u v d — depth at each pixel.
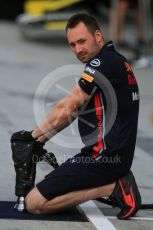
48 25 52.59
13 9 67.12
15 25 65.38
